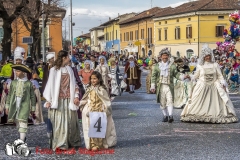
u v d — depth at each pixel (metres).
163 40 72.56
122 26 93.00
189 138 10.49
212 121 12.72
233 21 28.44
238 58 25.89
